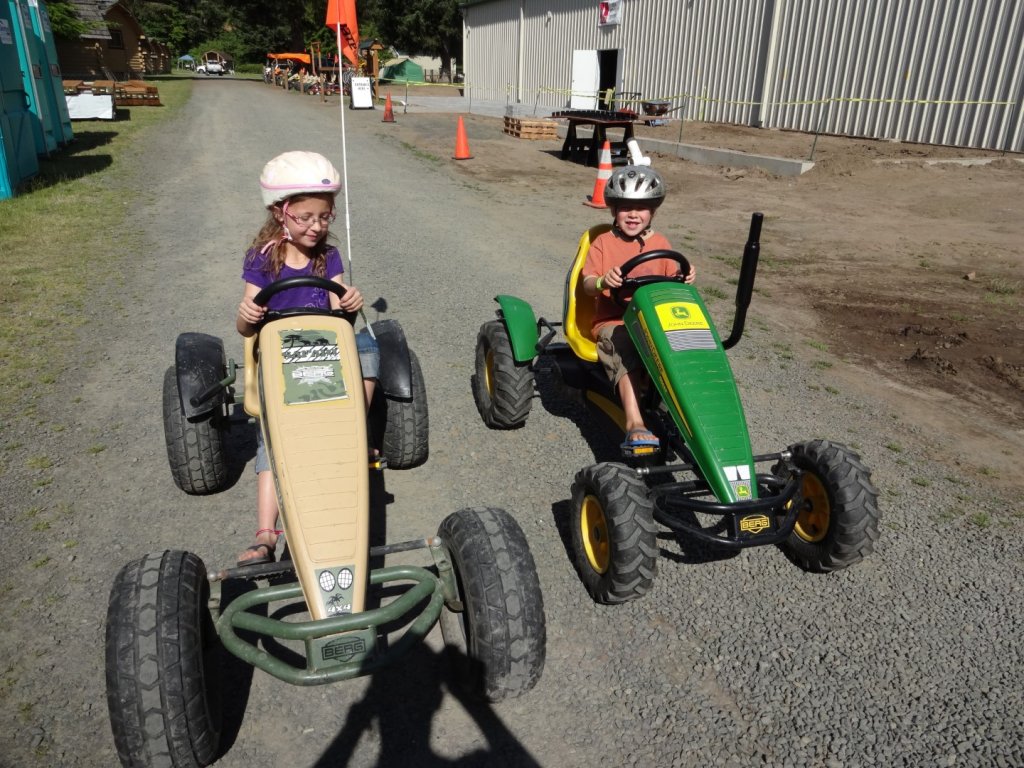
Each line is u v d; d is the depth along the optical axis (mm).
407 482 4305
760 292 8023
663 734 2723
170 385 3889
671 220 11359
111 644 2225
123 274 7766
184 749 2248
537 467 4516
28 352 5762
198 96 34031
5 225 9383
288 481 2557
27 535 3656
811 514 3568
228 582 3408
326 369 2830
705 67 21797
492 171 15609
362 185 13453
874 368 6141
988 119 15141
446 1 67250
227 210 10867
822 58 18109
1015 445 4922
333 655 2383
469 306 7293
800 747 2684
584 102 26875
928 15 15734
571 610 3340
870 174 14070
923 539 3895
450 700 2855
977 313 7398
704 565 3678
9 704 2742
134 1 84438
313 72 41812
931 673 3037
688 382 3354
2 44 11719
